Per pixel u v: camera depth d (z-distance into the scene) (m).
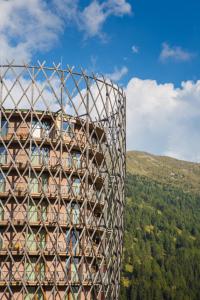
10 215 68.06
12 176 69.94
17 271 64.38
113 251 78.44
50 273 66.25
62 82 73.12
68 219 69.88
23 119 69.25
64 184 71.44
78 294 67.69
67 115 73.44
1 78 71.44
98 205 75.25
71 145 72.69
